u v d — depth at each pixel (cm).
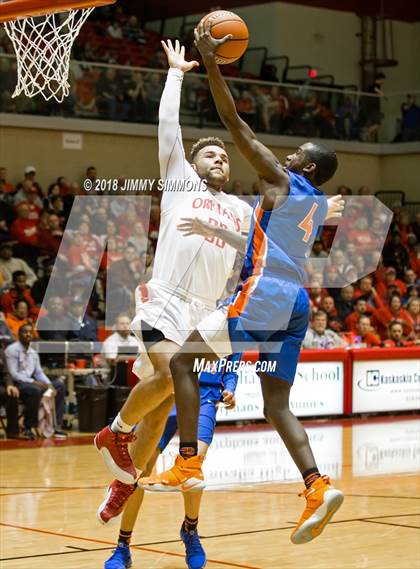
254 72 2195
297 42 2258
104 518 490
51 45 594
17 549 555
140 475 507
